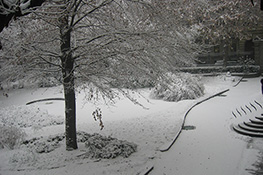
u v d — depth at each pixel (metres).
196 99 19.72
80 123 15.39
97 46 9.31
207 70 34.75
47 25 9.52
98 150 9.24
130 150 9.47
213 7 24.62
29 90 26.58
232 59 38.88
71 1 8.33
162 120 14.27
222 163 8.45
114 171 7.94
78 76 9.48
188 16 11.25
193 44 11.43
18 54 8.75
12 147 10.66
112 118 16.25
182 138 11.24
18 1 5.09
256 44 33.81
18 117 15.74
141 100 21.27
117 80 9.55
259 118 12.58
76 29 9.54
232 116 14.38
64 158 8.95
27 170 8.23
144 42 9.30
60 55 9.33
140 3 9.19
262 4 6.14
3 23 5.13
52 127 14.34
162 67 9.91
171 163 8.63
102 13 9.03
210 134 11.62
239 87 25.22
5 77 9.45
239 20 28.52
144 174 7.64
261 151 9.27
